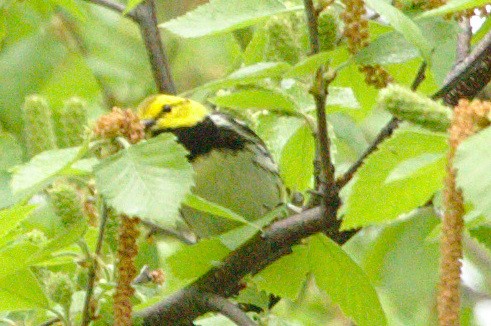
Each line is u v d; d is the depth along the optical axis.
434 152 4.80
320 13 6.55
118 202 5.36
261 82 7.04
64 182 6.84
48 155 5.58
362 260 9.09
